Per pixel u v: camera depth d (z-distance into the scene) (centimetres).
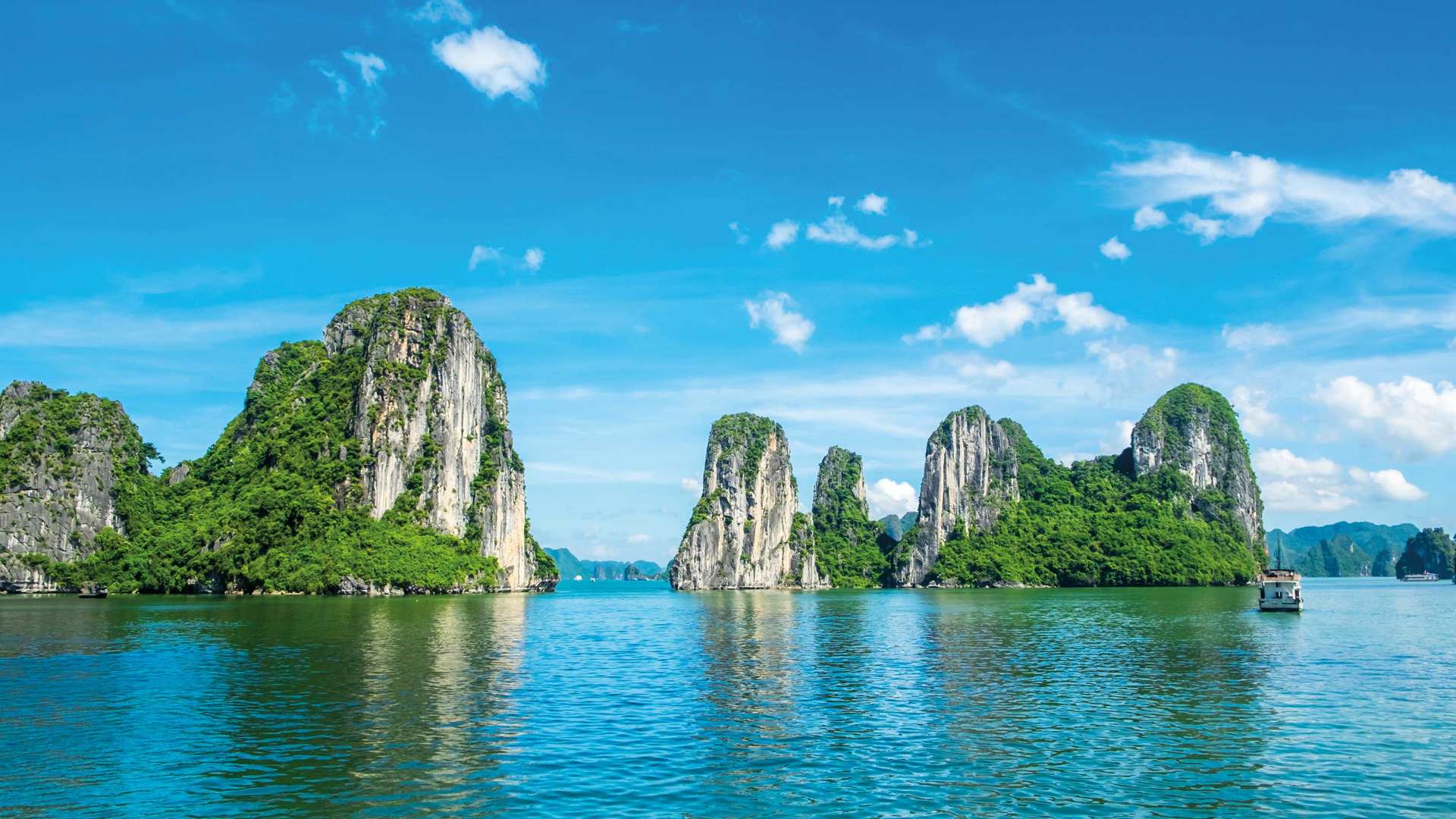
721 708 4419
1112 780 3144
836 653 6862
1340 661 6219
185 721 4019
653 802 2908
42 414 18625
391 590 16638
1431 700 4628
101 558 17588
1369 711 4347
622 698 4703
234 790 3003
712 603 16100
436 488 18462
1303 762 3375
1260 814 2803
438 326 19325
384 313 19088
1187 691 4928
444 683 5109
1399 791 3025
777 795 2986
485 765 3309
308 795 2959
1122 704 4550
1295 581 11775
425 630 8494
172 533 17875
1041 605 14212
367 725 3956
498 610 12162
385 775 3175
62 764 3303
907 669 5894
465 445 19425
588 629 9094
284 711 4247
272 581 16388
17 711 4225
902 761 3406
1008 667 5947
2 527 17188
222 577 16838
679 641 7862
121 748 3519
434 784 3075
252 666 5769
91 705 4375
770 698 4738
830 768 3300
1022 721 4116
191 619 9831
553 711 4322
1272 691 4916
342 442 18362
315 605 12900
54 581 17300
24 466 17800
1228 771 3253
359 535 17175
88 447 18738
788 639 8106
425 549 17512
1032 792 3009
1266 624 9612
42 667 5666
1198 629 8994
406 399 18425
